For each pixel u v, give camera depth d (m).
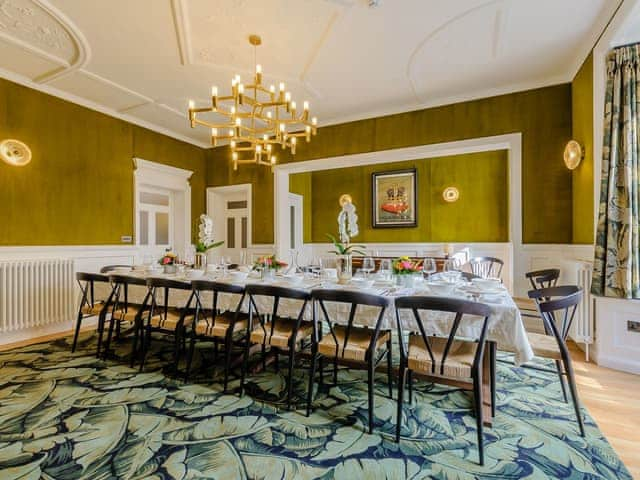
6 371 2.68
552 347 2.03
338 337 2.15
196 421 1.94
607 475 1.50
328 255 7.41
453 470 1.54
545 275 3.03
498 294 2.05
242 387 2.28
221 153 5.95
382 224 6.84
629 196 2.57
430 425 1.91
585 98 3.20
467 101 4.07
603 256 2.72
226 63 3.33
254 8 2.54
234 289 2.32
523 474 1.51
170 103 4.28
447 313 1.91
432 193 6.47
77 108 4.09
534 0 2.48
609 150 2.68
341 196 7.27
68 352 3.14
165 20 2.67
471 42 3.00
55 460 1.61
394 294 2.14
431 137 4.26
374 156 4.59
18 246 3.55
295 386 2.42
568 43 3.03
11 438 1.78
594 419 1.96
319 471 1.53
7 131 3.47
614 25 2.55
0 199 3.42
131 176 4.76
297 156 5.19
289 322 2.54
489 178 6.08
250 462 1.59
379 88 3.88
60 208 3.91
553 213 3.68
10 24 2.71
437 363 1.73
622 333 2.65
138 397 2.24
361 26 2.76
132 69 3.43
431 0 2.46
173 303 2.84
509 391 2.32
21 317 3.41
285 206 5.52
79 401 2.18
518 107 3.83
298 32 2.84
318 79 3.66
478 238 6.15
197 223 5.88
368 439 1.77
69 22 2.69
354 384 2.46
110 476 1.50
